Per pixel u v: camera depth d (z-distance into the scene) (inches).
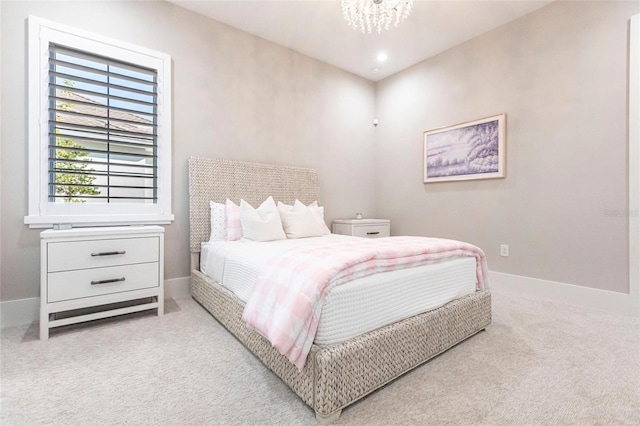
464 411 50.1
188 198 115.0
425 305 68.2
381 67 160.7
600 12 98.7
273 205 116.9
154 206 107.3
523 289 117.6
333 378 47.9
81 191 95.2
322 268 54.5
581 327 84.5
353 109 167.5
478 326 79.2
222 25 121.7
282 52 139.2
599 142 99.2
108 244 84.3
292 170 139.4
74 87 92.7
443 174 144.4
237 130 126.0
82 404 51.1
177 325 85.7
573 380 58.9
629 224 93.7
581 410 50.2
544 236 112.2
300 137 146.1
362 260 58.9
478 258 85.7
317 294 50.4
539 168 113.1
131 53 101.7
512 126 120.4
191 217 112.3
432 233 150.3
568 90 105.8
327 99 156.4
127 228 88.5
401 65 158.4
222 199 118.9
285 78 140.3
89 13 95.4
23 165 86.5
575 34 104.0
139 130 105.0
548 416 48.8
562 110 107.3
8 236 85.0
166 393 54.4
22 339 75.8
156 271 92.2
